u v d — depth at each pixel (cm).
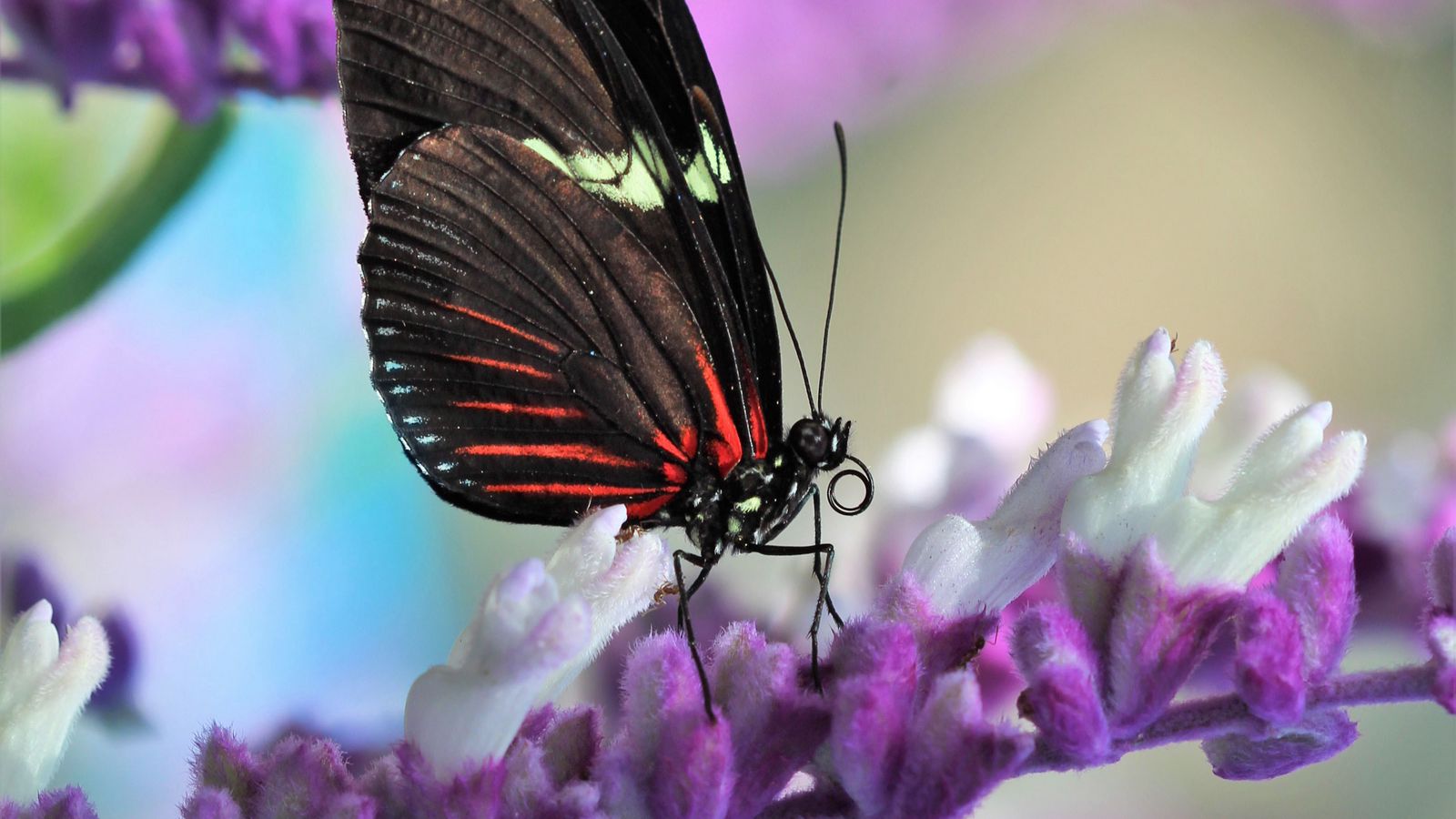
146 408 57
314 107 54
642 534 50
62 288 53
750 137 59
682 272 52
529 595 49
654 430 52
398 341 52
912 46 59
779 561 54
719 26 58
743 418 52
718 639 50
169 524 57
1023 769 49
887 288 66
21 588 54
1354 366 68
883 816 49
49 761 50
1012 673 51
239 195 57
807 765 50
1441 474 52
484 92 52
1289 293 69
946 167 65
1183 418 50
